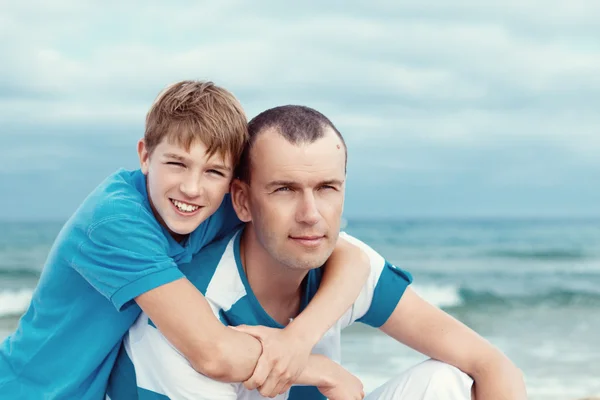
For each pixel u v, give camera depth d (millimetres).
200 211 2896
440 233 43906
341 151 2848
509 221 58406
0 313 18109
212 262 3014
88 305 2971
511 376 3084
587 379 10102
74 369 2957
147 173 3041
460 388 3102
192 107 2857
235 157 2916
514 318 18016
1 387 3051
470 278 25203
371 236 41688
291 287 3053
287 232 2809
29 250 32844
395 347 12422
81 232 2918
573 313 18703
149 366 2857
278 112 2900
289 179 2754
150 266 2777
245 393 3006
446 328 3205
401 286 3283
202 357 2697
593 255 32000
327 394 3021
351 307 3230
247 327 2842
